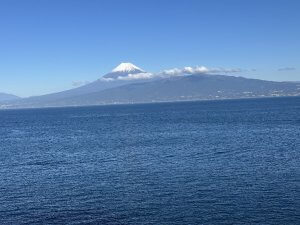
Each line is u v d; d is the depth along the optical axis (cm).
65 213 3641
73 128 13600
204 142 8044
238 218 3328
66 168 5744
